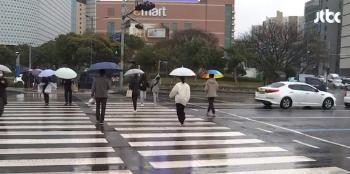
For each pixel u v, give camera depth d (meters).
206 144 12.11
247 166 9.45
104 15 122.38
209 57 58.41
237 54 58.12
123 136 13.05
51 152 10.39
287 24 65.94
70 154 10.20
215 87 20.44
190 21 123.81
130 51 76.94
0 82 17.05
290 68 61.31
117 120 17.09
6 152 10.31
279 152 11.24
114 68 19.25
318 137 14.30
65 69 23.61
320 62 74.38
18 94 32.44
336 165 9.83
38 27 124.12
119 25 122.00
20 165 8.99
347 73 125.25
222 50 59.81
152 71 66.44
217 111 22.42
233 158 10.28
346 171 9.23
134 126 15.40
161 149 11.14
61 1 128.75
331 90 66.81
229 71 60.28
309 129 16.28
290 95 25.78
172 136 13.34
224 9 124.81
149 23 121.06
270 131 15.32
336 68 133.50
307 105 26.34
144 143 11.95
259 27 66.44
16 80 48.19
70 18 125.81
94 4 123.44
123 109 21.97
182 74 16.47
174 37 92.38
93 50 65.12
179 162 9.66
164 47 84.12
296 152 11.33
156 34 117.81
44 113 19.11
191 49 60.09
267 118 19.69
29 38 120.06
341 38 130.25
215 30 124.56
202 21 124.25
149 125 15.81
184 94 15.90
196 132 14.36
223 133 14.32
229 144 12.23
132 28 116.31
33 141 11.87
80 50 64.38
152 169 8.93
